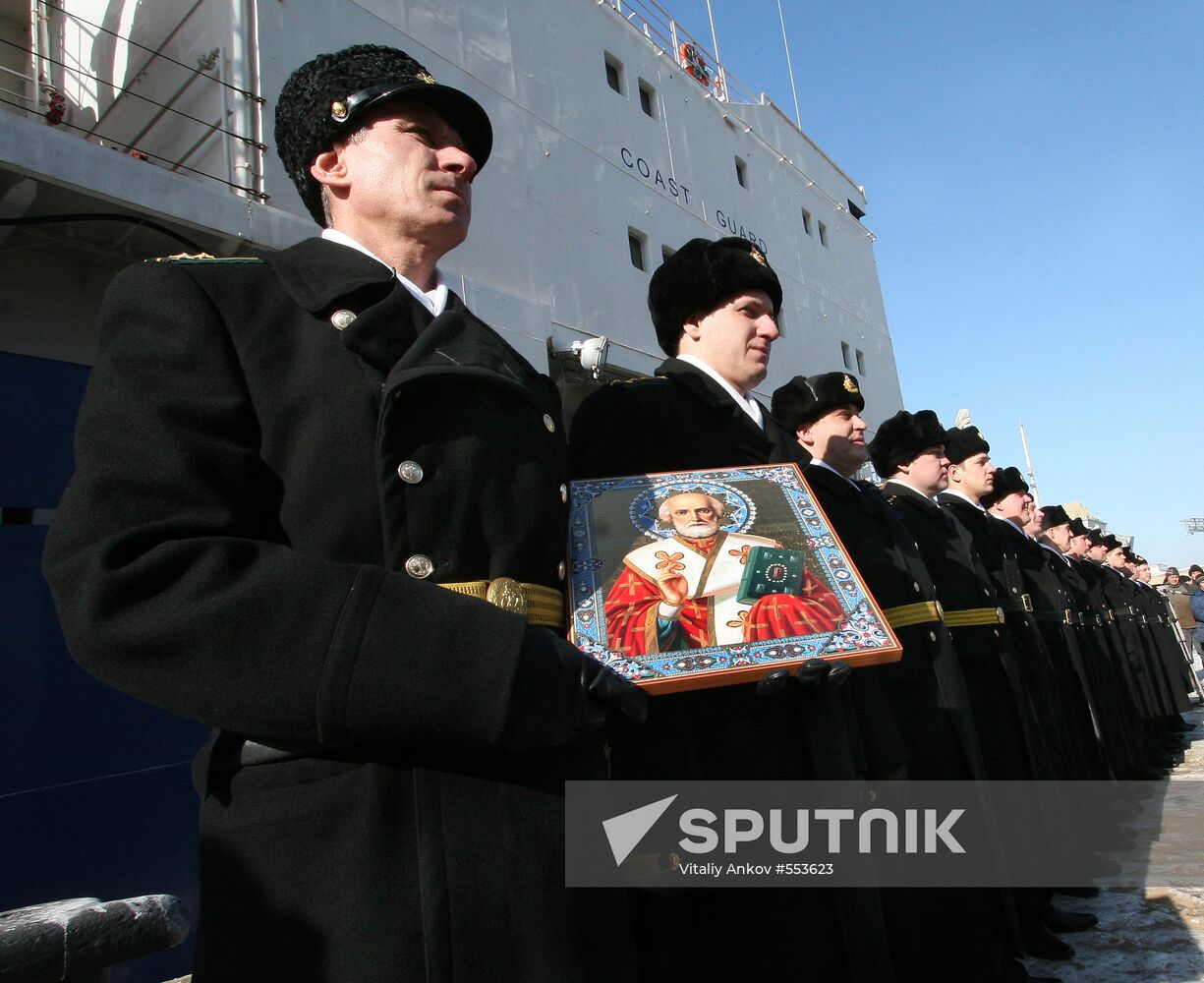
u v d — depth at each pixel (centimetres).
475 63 830
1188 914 379
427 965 89
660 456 220
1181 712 981
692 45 1308
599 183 963
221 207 490
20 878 362
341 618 88
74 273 515
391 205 132
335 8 655
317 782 97
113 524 90
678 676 132
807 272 1445
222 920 96
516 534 111
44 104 687
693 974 186
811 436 339
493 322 698
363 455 104
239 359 107
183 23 612
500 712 88
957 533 393
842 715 209
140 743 409
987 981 268
